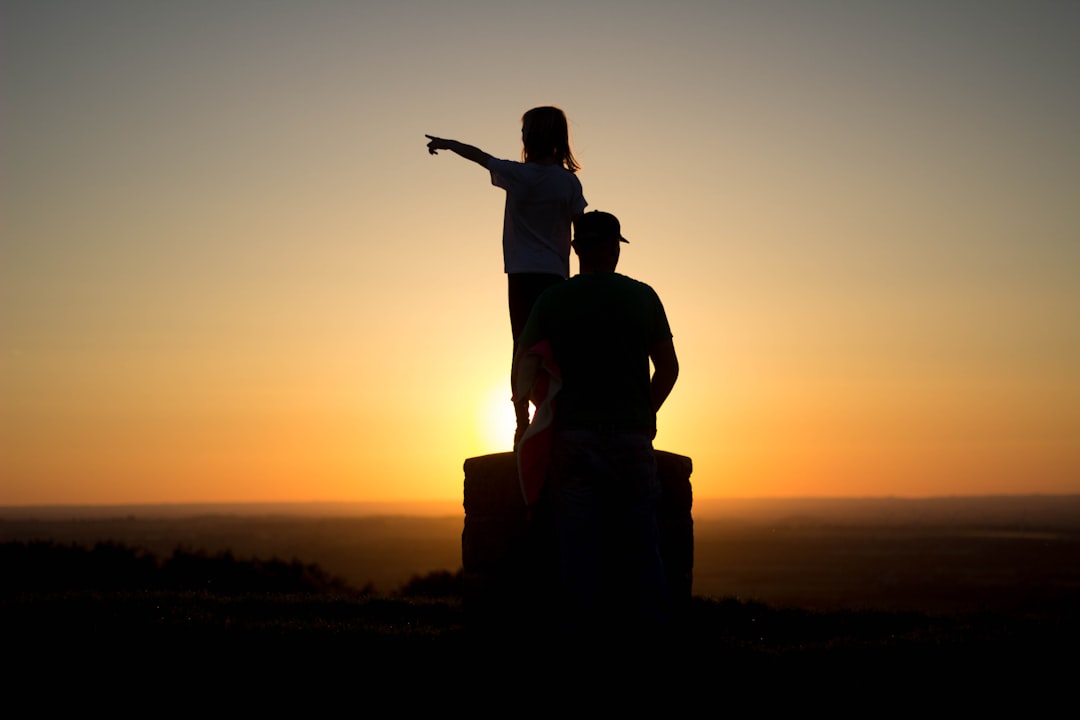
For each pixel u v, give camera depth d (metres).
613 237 6.94
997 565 181.88
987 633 12.48
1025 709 8.34
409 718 7.41
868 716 7.95
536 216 7.95
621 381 6.71
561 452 6.71
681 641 7.88
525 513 7.74
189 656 9.43
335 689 8.17
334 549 195.25
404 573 147.38
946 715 8.10
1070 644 11.03
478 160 7.94
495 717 7.25
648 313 6.82
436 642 9.58
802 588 139.75
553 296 6.82
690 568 7.97
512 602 7.73
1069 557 199.62
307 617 13.61
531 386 6.87
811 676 8.97
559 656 6.84
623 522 6.83
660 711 7.00
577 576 6.70
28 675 8.86
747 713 7.56
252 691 8.30
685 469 8.01
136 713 7.90
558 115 8.13
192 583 27.97
